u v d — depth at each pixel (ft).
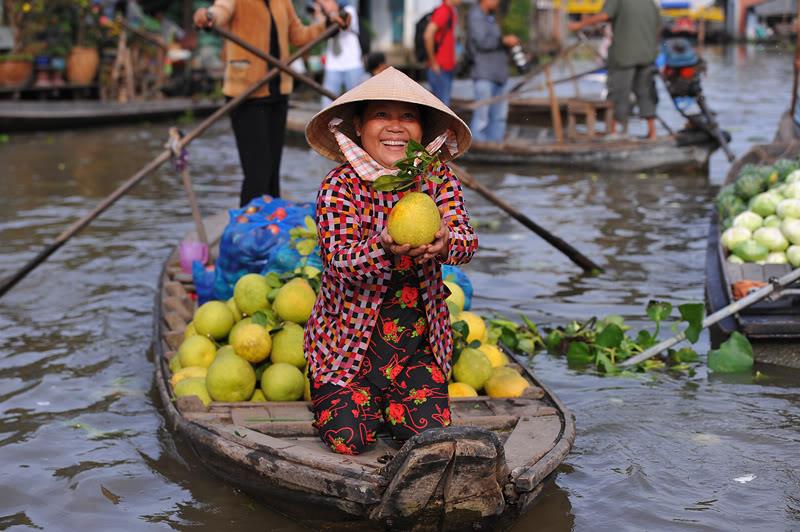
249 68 24.56
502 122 45.73
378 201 12.84
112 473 14.39
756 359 18.99
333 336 12.97
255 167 24.88
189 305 19.99
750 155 28.66
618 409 16.69
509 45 44.93
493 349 16.61
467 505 11.39
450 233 12.57
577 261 25.22
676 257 26.81
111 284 24.58
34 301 23.09
